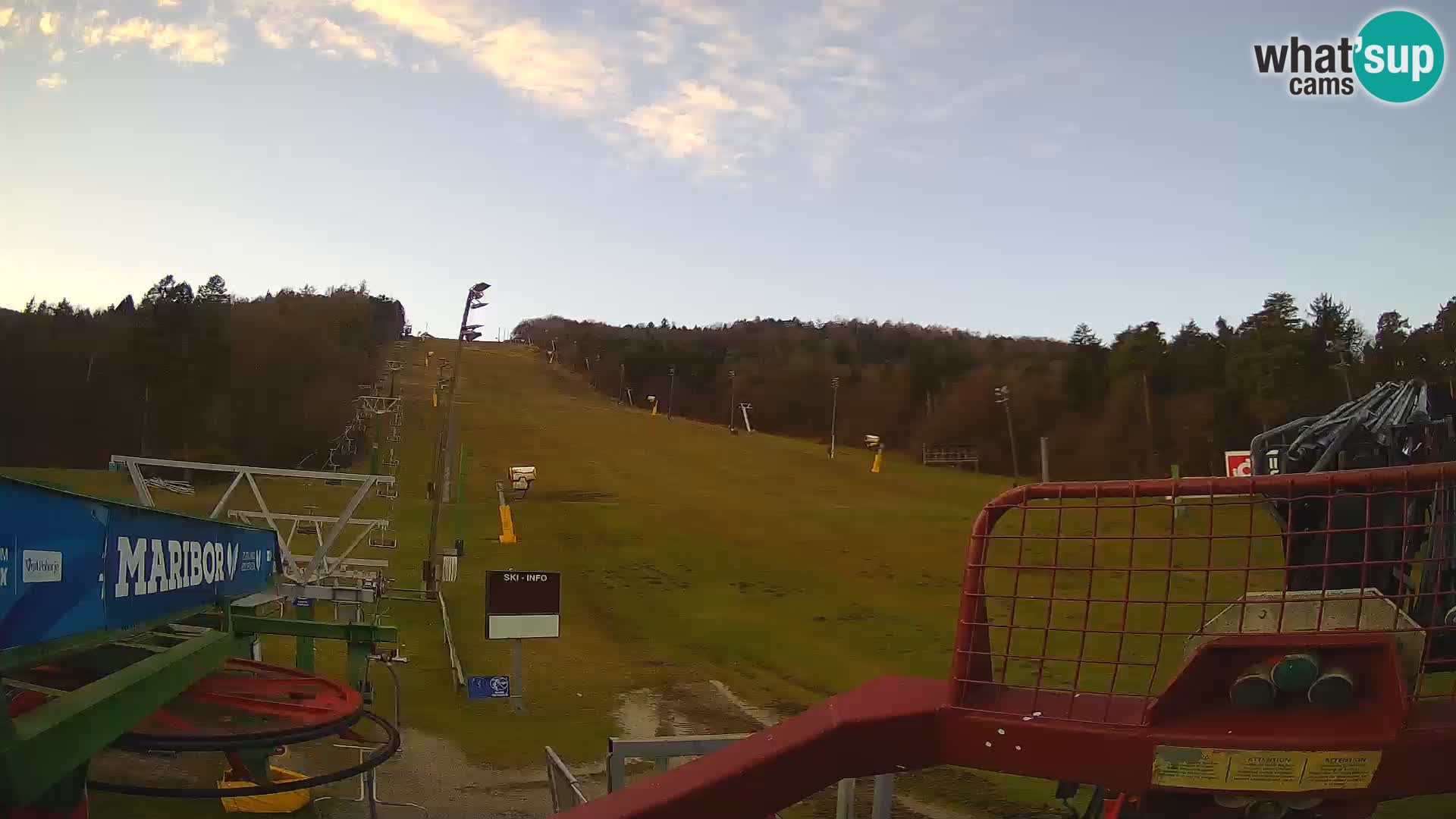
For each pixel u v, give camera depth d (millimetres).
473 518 50656
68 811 4941
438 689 21672
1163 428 83812
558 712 20047
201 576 8445
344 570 24406
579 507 55562
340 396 91562
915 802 13062
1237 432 76875
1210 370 84438
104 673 7312
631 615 31016
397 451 80812
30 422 77938
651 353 154750
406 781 14875
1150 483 3215
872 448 111688
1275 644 3023
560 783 9250
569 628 29125
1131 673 14102
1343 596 3074
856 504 61062
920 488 72688
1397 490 3023
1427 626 3230
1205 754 2986
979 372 115312
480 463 76125
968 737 3271
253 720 7551
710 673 24156
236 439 80062
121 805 10617
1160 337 89625
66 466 73875
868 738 3303
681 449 89625
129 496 45219
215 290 111125
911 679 3844
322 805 12859
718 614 31312
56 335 86188
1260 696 2998
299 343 97938
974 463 97688
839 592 35000
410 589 31781
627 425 105438
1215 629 3152
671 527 49156
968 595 3402
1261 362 68375
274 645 24047
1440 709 3084
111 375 82375
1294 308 68438
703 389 150000
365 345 135000
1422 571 3531
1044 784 13914
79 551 5445
